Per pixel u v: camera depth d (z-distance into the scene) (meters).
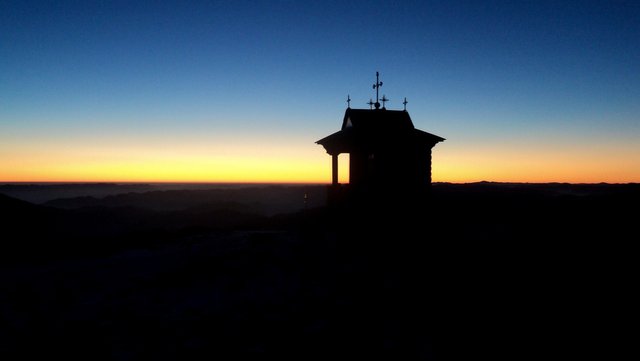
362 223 18.06
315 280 13.05
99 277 15.11
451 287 11.48
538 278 11.73
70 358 8.02
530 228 19.81
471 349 7.67
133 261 18.22
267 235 22.02
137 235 27.17
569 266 12.70
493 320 9.00
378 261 14.77
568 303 9.66
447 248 15.77
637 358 6.94
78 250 22.14
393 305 10.38
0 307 11.41
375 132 17.95
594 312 9.02
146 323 9.89
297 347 8.18
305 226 23.41
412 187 18.19
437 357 7.42
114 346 8.55
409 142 18.30
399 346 7.98
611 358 6.98
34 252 21.86
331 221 20.45
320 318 9.74
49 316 10.59
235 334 9.00
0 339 9.07
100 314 10.68
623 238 16.56
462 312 9.60
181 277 14.51
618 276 11.45
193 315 10.37
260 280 13.48
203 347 8.35
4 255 20.67
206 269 15.47
